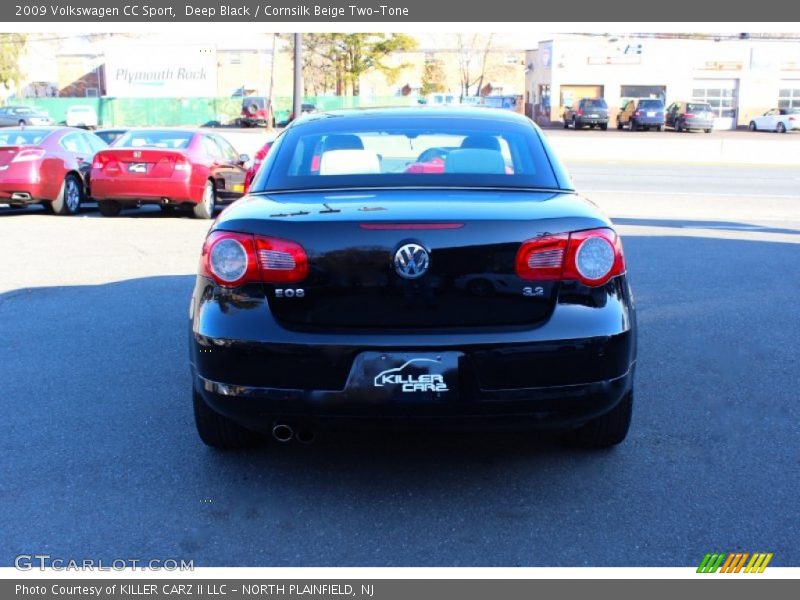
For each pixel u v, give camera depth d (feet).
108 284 26.35
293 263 11.00
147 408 15.66
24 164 41.75
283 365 10.91
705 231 39.19
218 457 13.55
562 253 11.10
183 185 41.24
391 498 12.17
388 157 13.69
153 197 41.39
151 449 13.83
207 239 11.66
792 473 12.91
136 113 190.08
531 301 11.09
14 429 14.64
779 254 32.37
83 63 246.27
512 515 11.65
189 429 14.70
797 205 51.57
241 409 11.19
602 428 13.17
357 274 10.96
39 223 40.70
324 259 10.98
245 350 10.99
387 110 15.57
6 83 237.04
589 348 11.00
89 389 16.69
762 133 169.89
